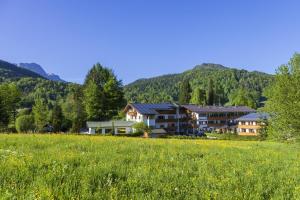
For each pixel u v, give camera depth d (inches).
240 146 1165.7
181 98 7012.8
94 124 3469.5
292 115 1499.8
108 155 569.9
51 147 697.6
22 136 1010.1
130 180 353.7
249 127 4510.3
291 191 366.9
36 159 457.4
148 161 529.7
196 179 394.0
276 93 1558.8
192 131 4662.9
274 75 1598.2
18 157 466.9
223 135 3688.5
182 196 316.2
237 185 375.2
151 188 339.3
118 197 293.1
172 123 4500.5
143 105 4288.9
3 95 3996.1
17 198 268.4
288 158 765.3
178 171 436.5
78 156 513.7
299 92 1499.8
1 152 528.1
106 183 338.3
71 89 5324.8
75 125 3592.5
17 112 4638.3
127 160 524.4
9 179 331.3
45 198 272.2
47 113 3602.4
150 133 3353.8
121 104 4173.2
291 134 1534.2
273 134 1588.3
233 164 559.2
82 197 285.4
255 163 601.0
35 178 344.2
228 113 5009.8
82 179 348.5
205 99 7239.2
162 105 4520.2
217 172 458.6
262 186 380.2
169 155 634.8
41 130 3334.2
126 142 935.7
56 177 350.3
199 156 672.4
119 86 4148.6
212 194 323.3
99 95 3944.4
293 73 1553.9
